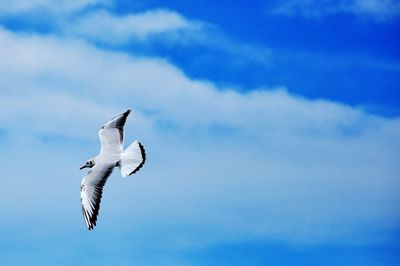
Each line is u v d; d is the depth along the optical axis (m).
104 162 17.84
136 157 17.80
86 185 18.03
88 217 17.95
